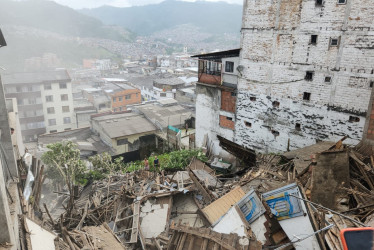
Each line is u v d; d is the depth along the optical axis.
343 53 17.08
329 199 9.86
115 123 39.84
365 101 16.91
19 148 14.49
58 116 51.81
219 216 11.58
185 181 15.27
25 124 48.84
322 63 17.97
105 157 28.11
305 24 18.03
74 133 41.91
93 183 21.11
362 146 11.62
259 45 20.44
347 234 3.82
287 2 18.41
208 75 24.52
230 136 24.25
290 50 19.06
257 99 21.62
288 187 8.64
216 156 24.91
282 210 8.69
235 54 22.28
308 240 7.93
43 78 50.12
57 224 11.88
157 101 49.34
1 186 6.22
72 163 25.17
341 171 10.07
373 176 10.39
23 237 7.47
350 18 16.38
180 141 33.38
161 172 17.92
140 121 41.12
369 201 9.46
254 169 15.94
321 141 19.11
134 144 37.88
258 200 9.34
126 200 14.18
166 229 11.78
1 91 9.53
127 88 61.44
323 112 18.66
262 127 21.95
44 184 27.73
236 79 22.67
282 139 21.06
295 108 19.81
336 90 17.83
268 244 8.91
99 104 56.84
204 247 8.41
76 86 69.75
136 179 18.14
